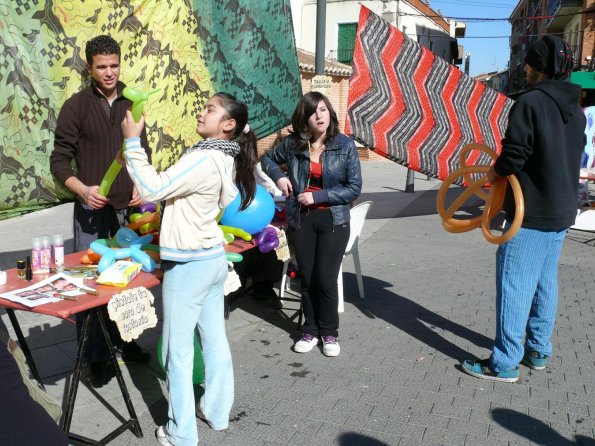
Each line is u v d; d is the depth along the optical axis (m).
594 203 9.39
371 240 7.98
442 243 7.85
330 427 3.18
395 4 26.69
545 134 3.27
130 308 2.71
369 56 7.11
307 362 4.01
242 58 5.34
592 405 3.46
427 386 3.67
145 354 3.94
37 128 3.69
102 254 3.08
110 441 2.99
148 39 4.41
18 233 7.91
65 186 3.51
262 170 4.30
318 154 3.98
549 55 3.33
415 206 11.17
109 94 3.44
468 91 8.44
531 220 3.42
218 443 3.01
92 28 3.99
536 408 3.41
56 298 2.63
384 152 7.05
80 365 2.82
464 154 4.12
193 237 2.71
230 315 4.91
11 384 1.77
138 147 2.54
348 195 3.90
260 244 3.80
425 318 4.90
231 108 2.77
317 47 7.17
